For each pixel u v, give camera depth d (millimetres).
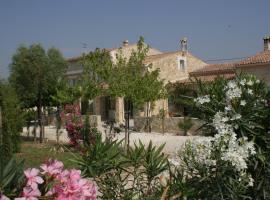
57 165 2705
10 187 2561
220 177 4398
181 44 40000
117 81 17922
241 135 4707
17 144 16484
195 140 4570
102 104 41562
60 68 25016
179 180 4375
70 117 15750
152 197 4277
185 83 28891
